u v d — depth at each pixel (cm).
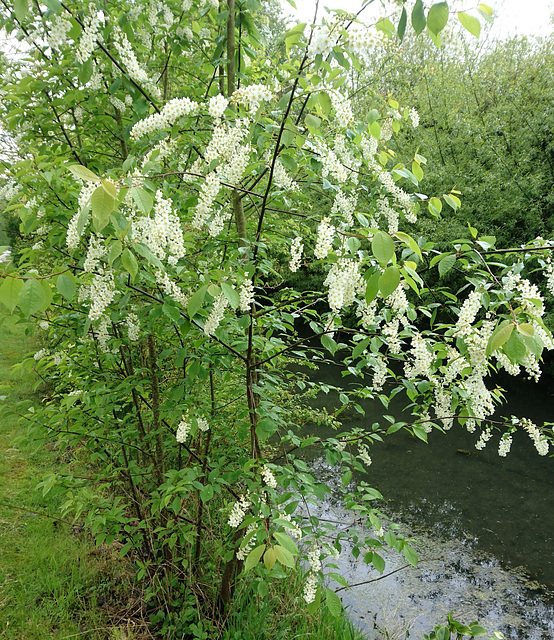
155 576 308
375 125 204
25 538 359
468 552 464
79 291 230
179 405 262
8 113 275
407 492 570
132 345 351
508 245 959
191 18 327
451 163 1067
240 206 281
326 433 700
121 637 284
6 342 914
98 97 286
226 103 191
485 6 129
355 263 185
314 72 175
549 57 1052
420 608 388
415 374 218
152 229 157
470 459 655
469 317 177
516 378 1005
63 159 273
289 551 137
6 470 457
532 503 550
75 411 282
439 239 973
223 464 262
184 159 281
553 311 841
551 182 923
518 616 386
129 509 366
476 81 1152
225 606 298
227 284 160
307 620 308
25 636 274
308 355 1062
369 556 205
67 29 213
